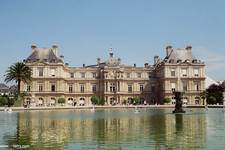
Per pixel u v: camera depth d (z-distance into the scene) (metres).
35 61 174.38
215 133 34.72
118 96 183.12
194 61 180.00
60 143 28.67
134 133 34.97
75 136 32.88
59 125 45.44
